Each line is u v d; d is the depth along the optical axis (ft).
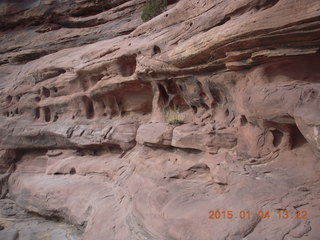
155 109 27.37
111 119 32.42
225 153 18.24
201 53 18.60
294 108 14.20
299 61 14.99
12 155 41.75
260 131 16.92
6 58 53.93
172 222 16.48
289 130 15.60
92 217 23.48
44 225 29.66
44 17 54.34
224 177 16.75
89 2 50.55
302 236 11.84
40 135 38.14
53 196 29.96
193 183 19.04
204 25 19.80
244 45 15.80
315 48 13.92
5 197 39.14
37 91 40.32
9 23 57.77
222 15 18.35
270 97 15.37
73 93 35.53
